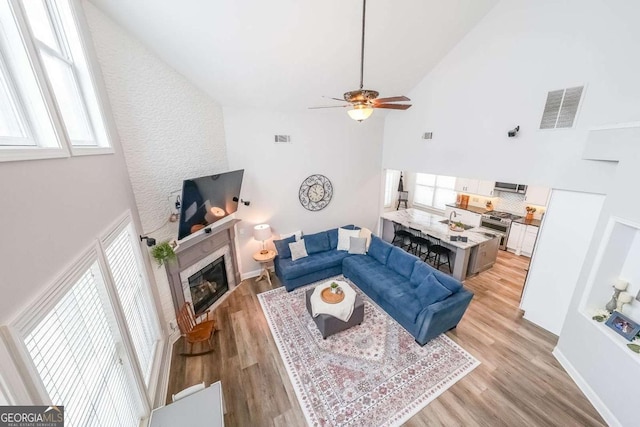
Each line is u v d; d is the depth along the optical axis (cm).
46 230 124
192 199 314
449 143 445
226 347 333
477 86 387
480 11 346
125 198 254
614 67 259
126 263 240
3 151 99
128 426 202
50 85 141
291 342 339
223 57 319
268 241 519
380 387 273
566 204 318
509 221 620
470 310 403
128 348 204
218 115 404
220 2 248
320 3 273
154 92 304
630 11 244
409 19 321
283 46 319
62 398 127
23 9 125
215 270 437
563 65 296
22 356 100
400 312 361
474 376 285
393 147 576
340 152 554
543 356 312
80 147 174
